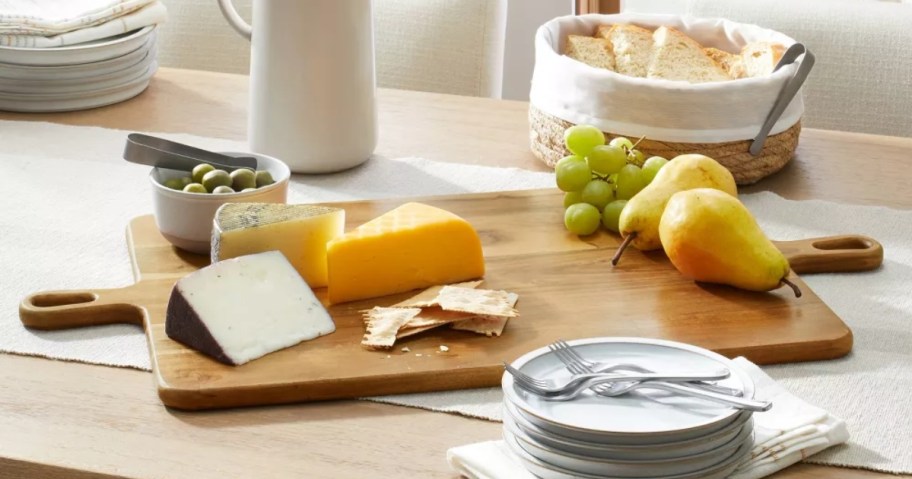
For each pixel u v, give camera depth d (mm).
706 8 1863
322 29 1332
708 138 1336
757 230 1053
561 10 2594
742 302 1045
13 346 965
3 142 1511
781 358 958
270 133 1381
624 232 1151
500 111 1703
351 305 1043
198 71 1878
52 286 1085
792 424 807
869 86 1803
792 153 1435
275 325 955
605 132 1363
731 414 751
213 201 1110
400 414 874
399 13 1996
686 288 1079
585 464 738
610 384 821
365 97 1396
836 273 1149
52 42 1605
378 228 1058
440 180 1396
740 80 1333
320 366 914
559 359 862
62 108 1647
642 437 733
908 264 1168
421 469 791
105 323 1021
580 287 1081
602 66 1499
